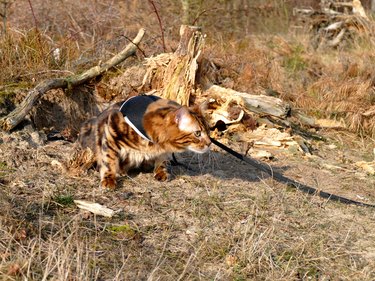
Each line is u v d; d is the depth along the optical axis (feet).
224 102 36.29
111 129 25.77
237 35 58.65
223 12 59.88
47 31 45.98
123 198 25.21
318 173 32.27
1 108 33.09
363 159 36.40
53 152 29.66
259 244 22.44
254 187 28.19
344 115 42.29
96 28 48.44
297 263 21.81
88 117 36.70
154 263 20.81
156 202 25.23
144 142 25.70
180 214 24.43
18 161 27.55
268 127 36.83
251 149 34.30
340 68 50.75
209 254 21.76
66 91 35.81
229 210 25.21
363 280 21.26
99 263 20.45
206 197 26.12
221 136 35.32
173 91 36.06
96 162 27.32
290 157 34.30
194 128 24.77
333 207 27.09
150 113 25.14
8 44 38.01
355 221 25.81
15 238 20.89
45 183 25.38
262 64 47.60
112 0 51.67
